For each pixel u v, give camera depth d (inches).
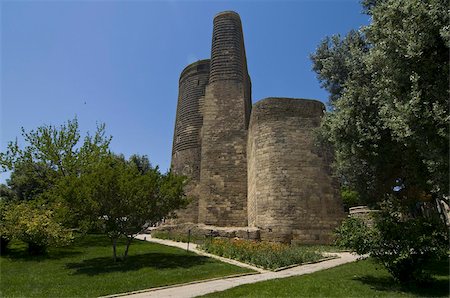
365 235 425.4
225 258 677.3
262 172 933.2
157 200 671.8
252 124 1042.1
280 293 368.8
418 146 387.9
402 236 407.8
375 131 474.9
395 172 584.7
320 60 709.9
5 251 754.2
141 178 652.7
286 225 856.3
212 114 1258.6
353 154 539.8
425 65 390.6
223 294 382.3
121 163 784.3
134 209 642.2
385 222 430.3
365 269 510.9
